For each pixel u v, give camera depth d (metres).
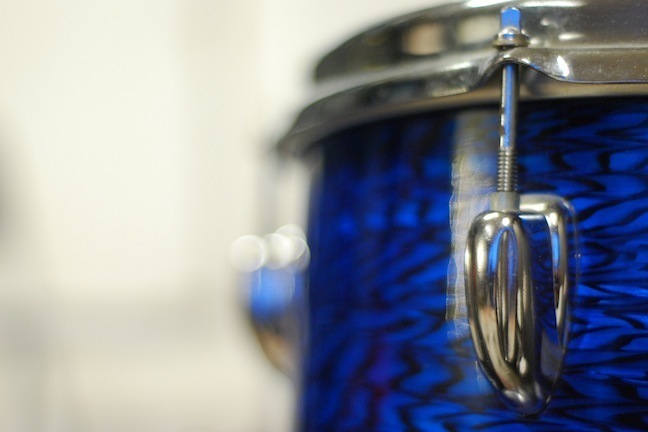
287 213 0.85
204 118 1.08
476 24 0.45
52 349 1.08
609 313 0.42
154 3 1.08
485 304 0.41
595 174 0.43
